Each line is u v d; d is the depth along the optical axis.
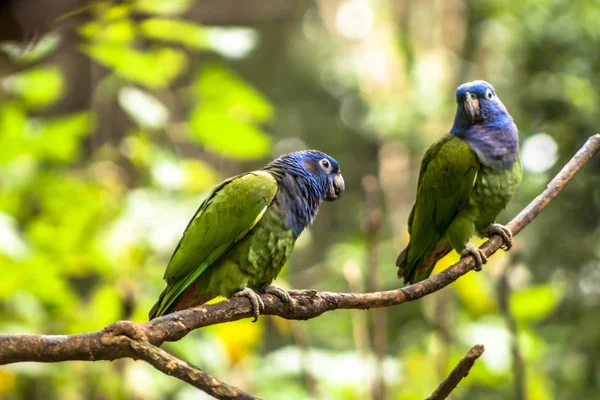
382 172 23.23
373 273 8.98
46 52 8.77
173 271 7.39
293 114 32.81
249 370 10.77
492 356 10.38
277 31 33.50
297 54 33.66
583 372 19.14
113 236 10.58
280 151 31.45
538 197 7.37
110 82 11.64
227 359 10.30
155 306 7.55
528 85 21.64
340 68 26.80
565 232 21.23
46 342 4.39
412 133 21.86
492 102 8.81
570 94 20.56
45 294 10.34
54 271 10.09
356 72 25.06
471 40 24.81
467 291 11.06
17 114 10.59
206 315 5.52
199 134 11.22
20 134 10.67
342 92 32.53
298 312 6.24
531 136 21.06
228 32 10.54
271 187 7.39
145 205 10.87
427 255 9.01
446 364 10.52
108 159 11.86
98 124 16.02
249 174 7.59
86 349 4.43
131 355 4.49
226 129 11.03
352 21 25.95
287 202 7.52
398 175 22.97
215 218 7.30
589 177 20.91
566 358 19.36
